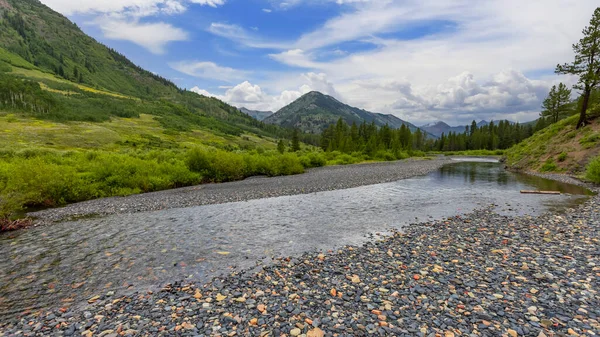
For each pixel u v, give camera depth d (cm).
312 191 2670
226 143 17262
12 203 1562
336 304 707
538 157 4103
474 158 9331
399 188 2797
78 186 2384
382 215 1711
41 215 1830
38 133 9956
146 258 1070
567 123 4366
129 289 833
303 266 965
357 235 1327
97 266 1002
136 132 14575
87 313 703
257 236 1329
